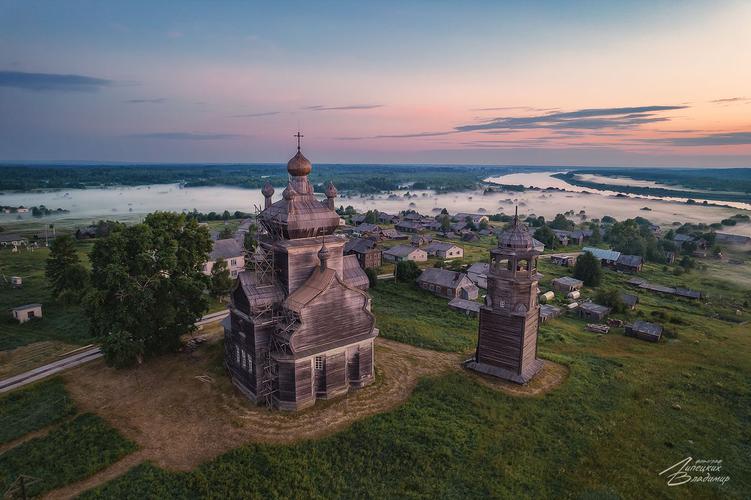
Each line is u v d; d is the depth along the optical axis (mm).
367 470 30875
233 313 41125
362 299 41438
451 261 117000
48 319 62312
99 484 29562
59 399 40094
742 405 42031
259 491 28938
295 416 37281
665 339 63188
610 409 40062
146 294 44656
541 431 36125
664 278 110562
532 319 46219
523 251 44594
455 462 31812
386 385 43094
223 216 191750
